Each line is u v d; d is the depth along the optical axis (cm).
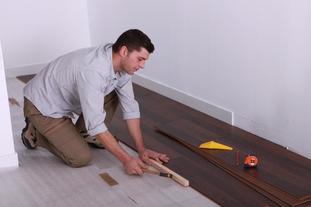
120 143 345
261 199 268
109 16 495
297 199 266
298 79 316
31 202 272
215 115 390
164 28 425
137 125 304
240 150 330
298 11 304
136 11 454
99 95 272
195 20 388
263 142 344
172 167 308
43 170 308
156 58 447
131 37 263
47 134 303
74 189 284
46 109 299
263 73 340
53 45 524
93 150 333
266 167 305
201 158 320
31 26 507
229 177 293
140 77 472
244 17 343
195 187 282
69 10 522
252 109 356
